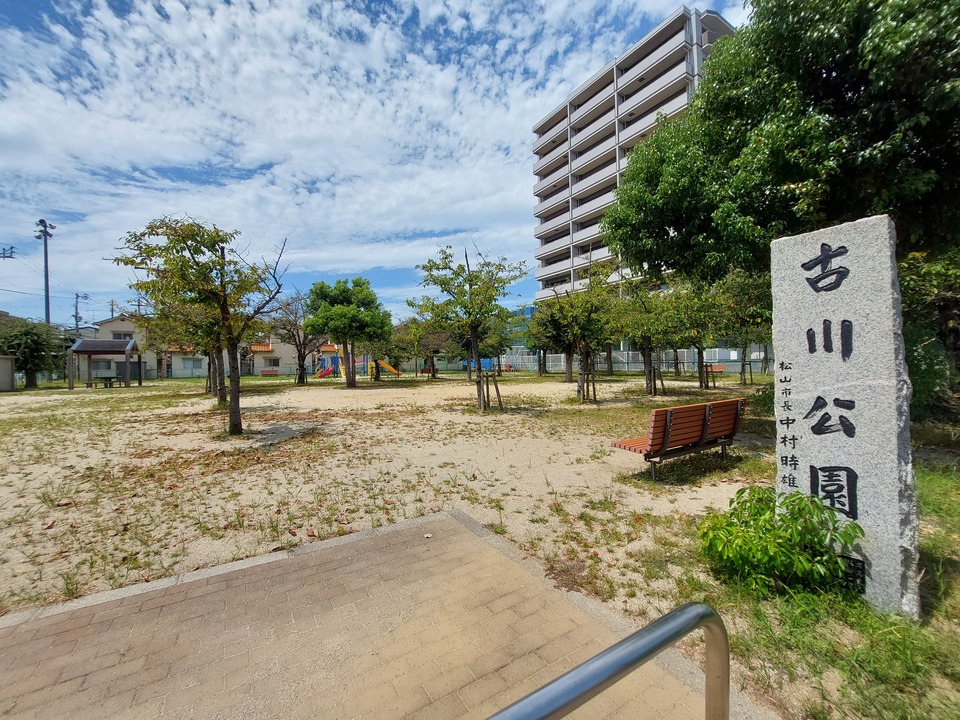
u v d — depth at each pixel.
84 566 3.61
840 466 2.99
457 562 3.60
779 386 3.33
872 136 5.17
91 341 26.58
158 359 39.12
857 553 2.88
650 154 7.41
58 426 10.62
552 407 13.30
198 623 2.82
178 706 2.15
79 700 2.19
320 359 45.41
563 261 52.00
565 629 2.72
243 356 33.66
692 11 37.81
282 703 2.17
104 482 5.90
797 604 2.78
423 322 13.52
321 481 5.88
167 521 4.54
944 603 2.85
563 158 51.56
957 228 5.49
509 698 2.19
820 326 3.10
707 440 6.30
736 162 5.99
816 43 5.02
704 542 3.34
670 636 1.26
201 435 9.33
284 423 10.92
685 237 7.24
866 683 2.21
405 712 2.11
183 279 8.18
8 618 2.87
